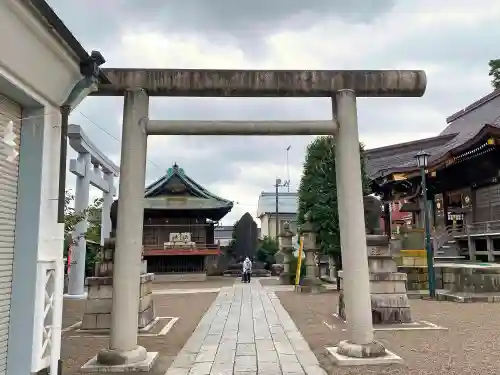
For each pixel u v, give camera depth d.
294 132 7.82
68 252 18.70
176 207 37.12
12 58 4.89
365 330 7.50
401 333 9.91
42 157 5.89
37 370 5.57
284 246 27.78
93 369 6.89
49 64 5.50
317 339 9.58
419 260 19.38
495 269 16.14
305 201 22.70
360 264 7.57
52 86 5.88
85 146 17.86
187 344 9.20
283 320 12.41
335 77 7.81
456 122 35.91
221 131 7.75
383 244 11.61
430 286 17.11
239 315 13.59
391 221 32.91
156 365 7.45
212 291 23.17
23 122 5.93
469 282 16.20
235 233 43.31
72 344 9.15
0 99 5.41
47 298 5.89
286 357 8.01
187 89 7.63
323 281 28.11
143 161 7.55
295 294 20.19
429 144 32.88
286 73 7.78
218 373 6.97
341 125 7.79
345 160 7.72
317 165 22.23
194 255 35.75
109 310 10.75
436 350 8.20
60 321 6.16
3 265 5.49
